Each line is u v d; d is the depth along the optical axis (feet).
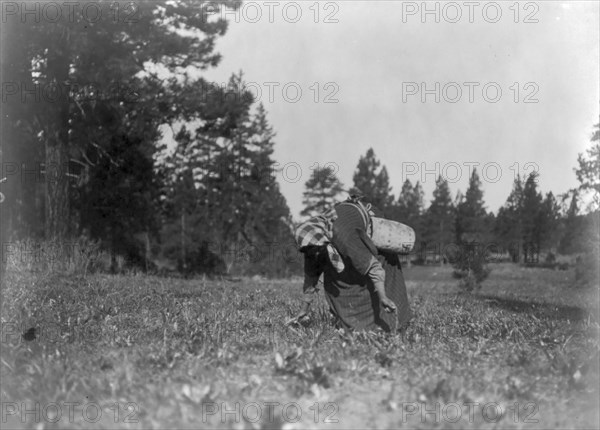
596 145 81.05
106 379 16.63
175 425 14.11
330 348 19.79
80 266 54.54
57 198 72.18
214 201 129.39
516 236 197.26
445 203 206.90
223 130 85.46
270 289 52.75
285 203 135.85
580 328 27.73
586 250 103.40
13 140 76.69
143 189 98.07
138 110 81.25
